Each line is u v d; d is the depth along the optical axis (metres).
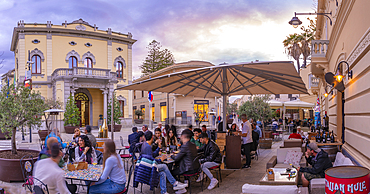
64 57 28.53
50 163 4.09
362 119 5.36
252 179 7.21
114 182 4.71
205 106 34.16
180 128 20.47
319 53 11.88
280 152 7.63
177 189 5.94
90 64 29.89
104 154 4.80
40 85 27.58
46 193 4.03
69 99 25.12
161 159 6.00
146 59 53.25
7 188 4.77
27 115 8.08
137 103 45.97
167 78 7.93
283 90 10.60
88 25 29.86
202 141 6.85
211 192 6.10
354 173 3.62
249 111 21.12
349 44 6.91
